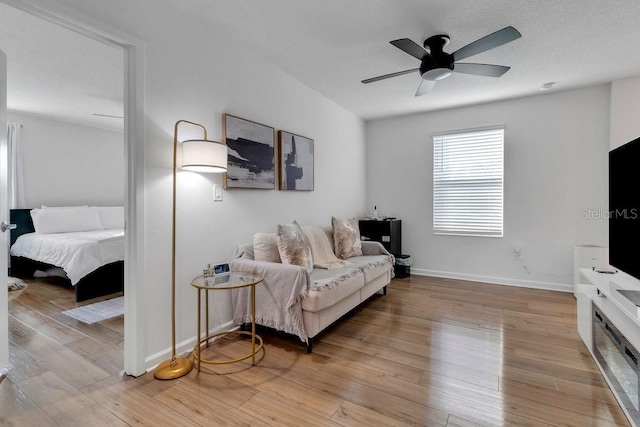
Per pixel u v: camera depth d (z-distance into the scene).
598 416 1.57
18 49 2.70
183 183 2.23
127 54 1.93
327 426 1.51
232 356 2.20
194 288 2.32
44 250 3.92
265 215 3.02
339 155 4.33
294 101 3.40
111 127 5.48
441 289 3.89
